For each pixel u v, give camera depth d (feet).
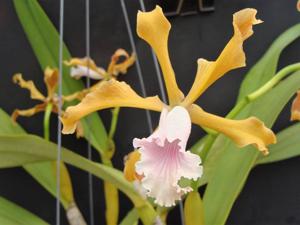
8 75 1.39
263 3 1.26
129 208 1.34
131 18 1.34
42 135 1.37
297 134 1.08
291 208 1.25
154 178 0.66
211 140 0.81
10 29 1.39
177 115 0.69
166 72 0.71
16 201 1.38
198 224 0.80
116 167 1.33
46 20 1.28
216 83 1.28
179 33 1.30
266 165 1.27
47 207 1.37
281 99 0.96
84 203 1.37
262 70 1.10
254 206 1.27
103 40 1.36
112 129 1.20
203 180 1.00
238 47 0.65
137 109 1.34
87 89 1.22
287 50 1.24
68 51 1.31
